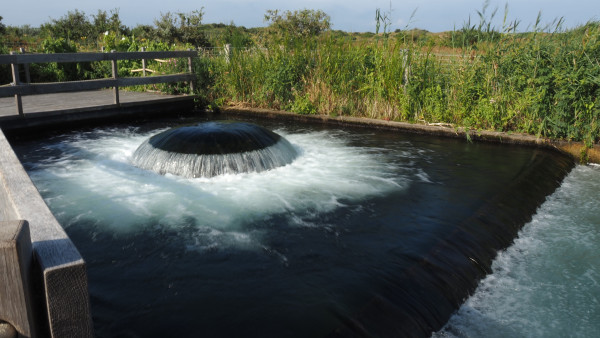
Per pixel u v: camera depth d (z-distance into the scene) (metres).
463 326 3.26
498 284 3.86
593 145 7.52
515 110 8.17
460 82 8.70
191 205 4.93
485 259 4.15
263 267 3.65
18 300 1.25
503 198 5.40
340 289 3.31
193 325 2.88
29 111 8.42
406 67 9.26
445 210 4.92
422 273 3.60
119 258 3.79
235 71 10.88
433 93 8.92
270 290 3.30
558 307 3.59
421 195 5.39
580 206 5.75
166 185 5.54
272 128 9.23
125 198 5.10
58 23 26.62
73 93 11.82
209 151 5.96
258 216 4.69
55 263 1.30
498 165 6.75
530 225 5.14
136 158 6.44
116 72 9.48
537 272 4.11
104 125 9.27
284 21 19.08
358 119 9.43
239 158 6.01
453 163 6.82
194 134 6.24
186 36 24.44
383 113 9.48
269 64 10.62
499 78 8.51
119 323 2.91
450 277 3.67
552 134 7.98
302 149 7.49
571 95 7.53
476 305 3.54
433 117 8.91
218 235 4.23
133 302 3.15
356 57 9.76
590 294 3.79
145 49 13.78
